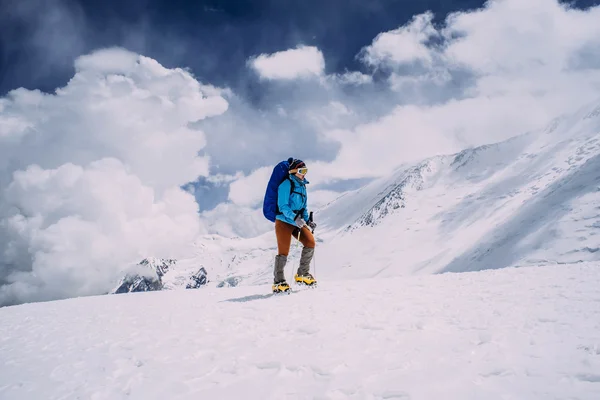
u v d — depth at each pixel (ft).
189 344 13.15
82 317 20.26
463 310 14.69
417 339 11.55
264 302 20.22
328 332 13.23
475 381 8.27
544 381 7.91
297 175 24.02
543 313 13.08
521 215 436.35
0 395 9.70
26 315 22.74
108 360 11.96
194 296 27.45
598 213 331.98
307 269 25.32
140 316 19.17
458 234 652.89
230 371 10.32
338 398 8.24
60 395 9.46
